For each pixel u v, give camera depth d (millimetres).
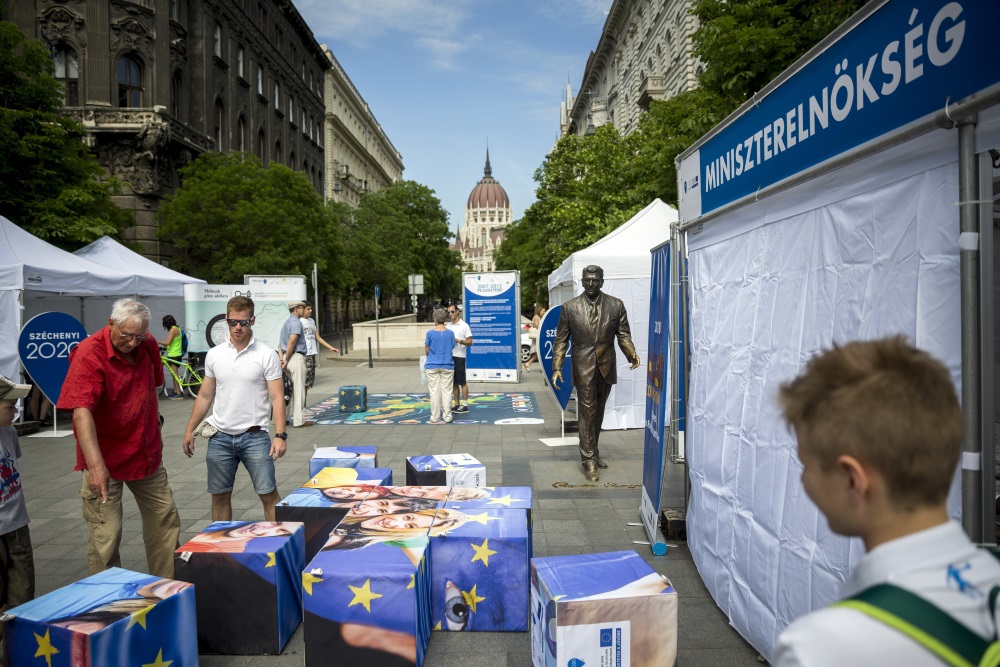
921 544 875
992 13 1692
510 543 3543
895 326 2258
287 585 3475
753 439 3318
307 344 10719
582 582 2947
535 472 6965
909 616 808
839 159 2453
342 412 11570
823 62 2613
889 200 2307
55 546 5094
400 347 27578
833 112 2551
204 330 14500
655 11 33312
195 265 31109
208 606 3332
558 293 13422
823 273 2738
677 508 5359
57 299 13484
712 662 3195
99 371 3520
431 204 62219
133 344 3596
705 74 11656
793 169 2902
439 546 3555
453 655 3336
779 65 10273
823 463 968
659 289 5051
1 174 16328
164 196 30031
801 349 2891
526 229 46531
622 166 22938
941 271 2051
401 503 4066
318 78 59375
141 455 3717
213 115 35688
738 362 3574
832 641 818
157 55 30906
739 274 3637
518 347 15445
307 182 32969
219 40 37062
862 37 2336
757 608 3176
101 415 3605
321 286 36594
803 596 2750
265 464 4434
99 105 29109
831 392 960
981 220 1881
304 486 4641
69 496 6539
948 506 1995
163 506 3908
